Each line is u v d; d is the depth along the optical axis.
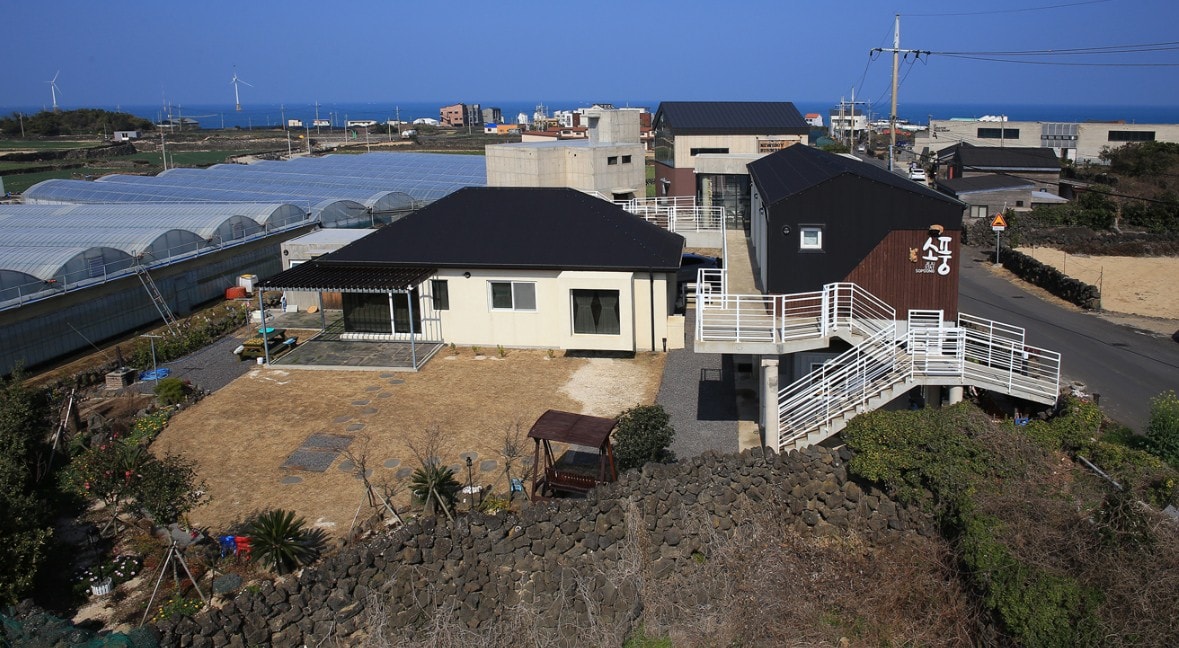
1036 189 61.41
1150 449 17.59
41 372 27.06
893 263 19.95
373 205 48.38
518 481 17.95
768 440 18.38
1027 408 19.47
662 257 27.39
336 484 19.00
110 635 12.82
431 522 15.34
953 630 13.83
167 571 15.81
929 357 18.45
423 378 25.75
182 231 35.19
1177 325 30.91
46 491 18.75
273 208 41.91
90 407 24.02
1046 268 38.03
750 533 15.93
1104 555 12.75
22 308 26.75
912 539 15.43
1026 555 13.34
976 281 40.31
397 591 14.73
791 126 47.28
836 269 20.09
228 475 19.61
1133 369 25.19
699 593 14.97
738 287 22.55
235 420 22.88
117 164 110.06
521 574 15.12
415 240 29.34
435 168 64.00
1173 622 11.86
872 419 16.59
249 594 14.09
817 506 16.36
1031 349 21.44
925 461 15.65
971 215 56.19
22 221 39.62
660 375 25.27
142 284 32.31
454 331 28.83
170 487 16.14
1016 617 12.79
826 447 18.11
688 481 16.27
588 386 24.59
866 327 19.16
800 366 21.08
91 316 29.86
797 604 14.62
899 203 19.61
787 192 20.41
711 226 34.59
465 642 14.03
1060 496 14.79
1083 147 95.75
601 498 15.75
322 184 57.53
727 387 23.77
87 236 34.06
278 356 28.02
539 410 22.89
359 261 28.47
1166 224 51.62
